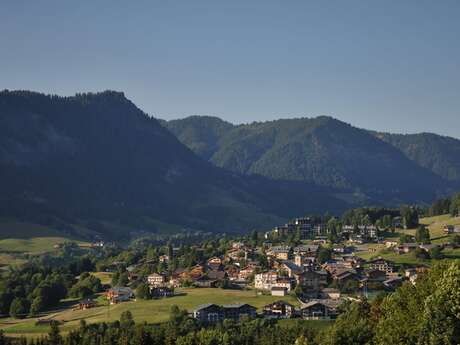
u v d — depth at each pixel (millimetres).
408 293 195375
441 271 191250
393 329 180000
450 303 167000
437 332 166000
